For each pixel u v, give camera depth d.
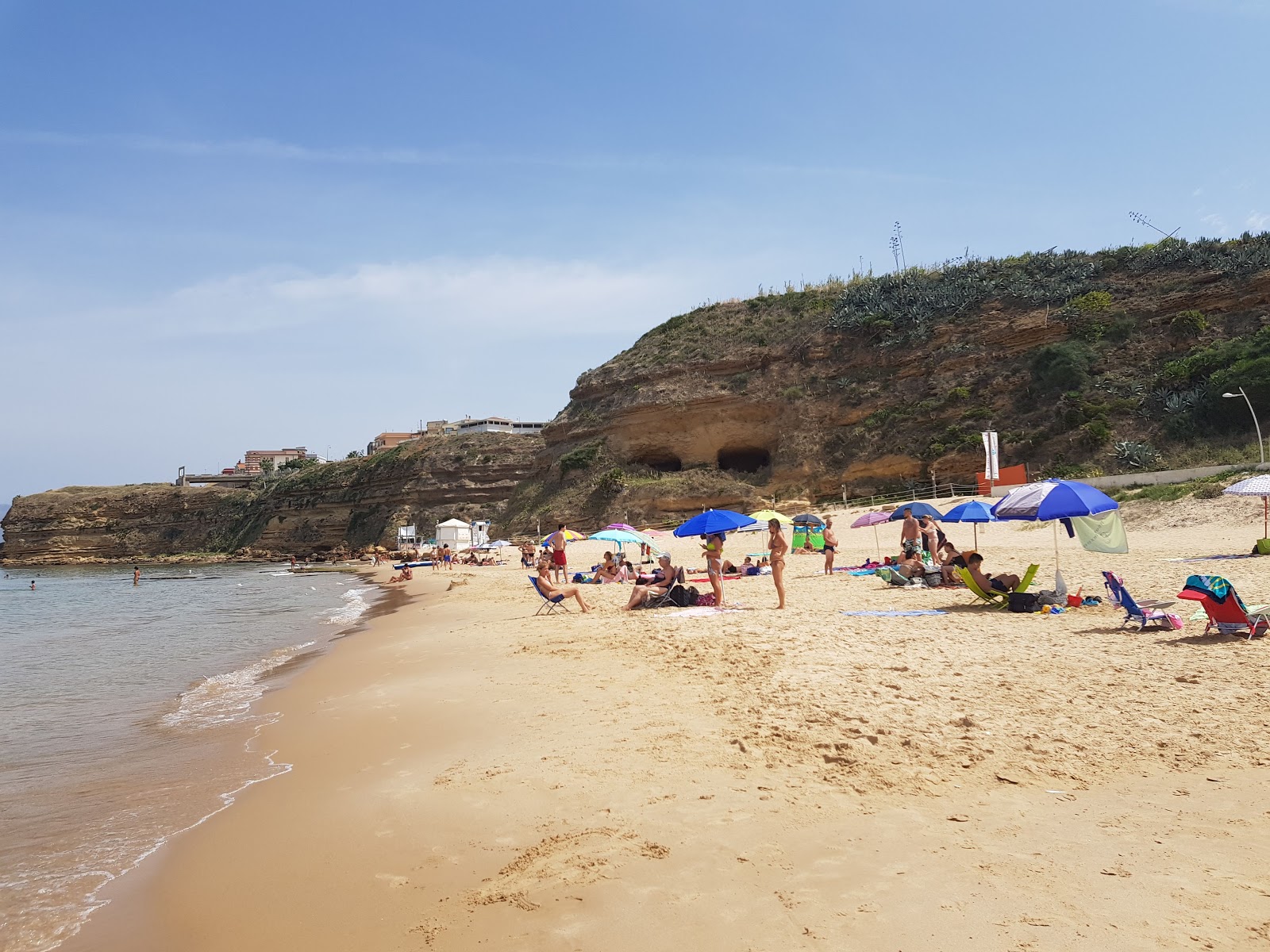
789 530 39.84
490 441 87.50
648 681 8.92
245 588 45.34
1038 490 12.23
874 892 3.75
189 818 5.89
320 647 16.12
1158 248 54.31
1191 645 8.41
